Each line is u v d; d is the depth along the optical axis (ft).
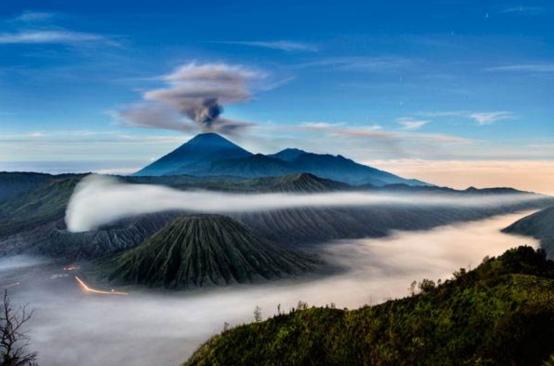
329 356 112.27
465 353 100.32
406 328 115.65
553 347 92.12
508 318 102.94
